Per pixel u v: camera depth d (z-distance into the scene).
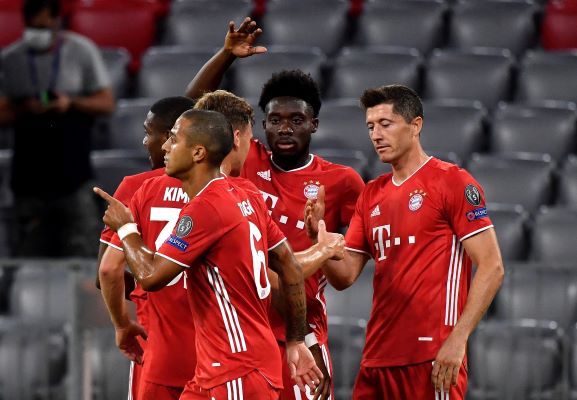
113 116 31.95
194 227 14.23
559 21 35.50
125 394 23.94
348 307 24.28
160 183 16.14
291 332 15.55
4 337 25.09
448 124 31.00
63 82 28.34
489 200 29.28
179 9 36.25
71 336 22.31
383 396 17.02
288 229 18.08
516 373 24.34
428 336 16.52
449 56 33.47
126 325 16.95
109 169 29.47
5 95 28.02
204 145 14.41
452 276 16.55
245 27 18.02
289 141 17.66
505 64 33.19
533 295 25.28
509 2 35.81
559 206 29.66
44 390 24.70
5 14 35.75
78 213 27.47
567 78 33.25
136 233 14.79
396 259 16.77
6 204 30.30
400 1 35.62
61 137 27.44
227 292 14.44
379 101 16.70
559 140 31.12
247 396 14.40
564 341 23.92
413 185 16.72
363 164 28.61
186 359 16.02
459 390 16.53
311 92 17.94
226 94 16.12
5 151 32.03
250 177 18.19
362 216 17.39
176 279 15.91
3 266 24.98
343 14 35.50
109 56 34.09
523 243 27.73
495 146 31.41
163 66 33.53
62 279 25.48
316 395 17.73
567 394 23.88
